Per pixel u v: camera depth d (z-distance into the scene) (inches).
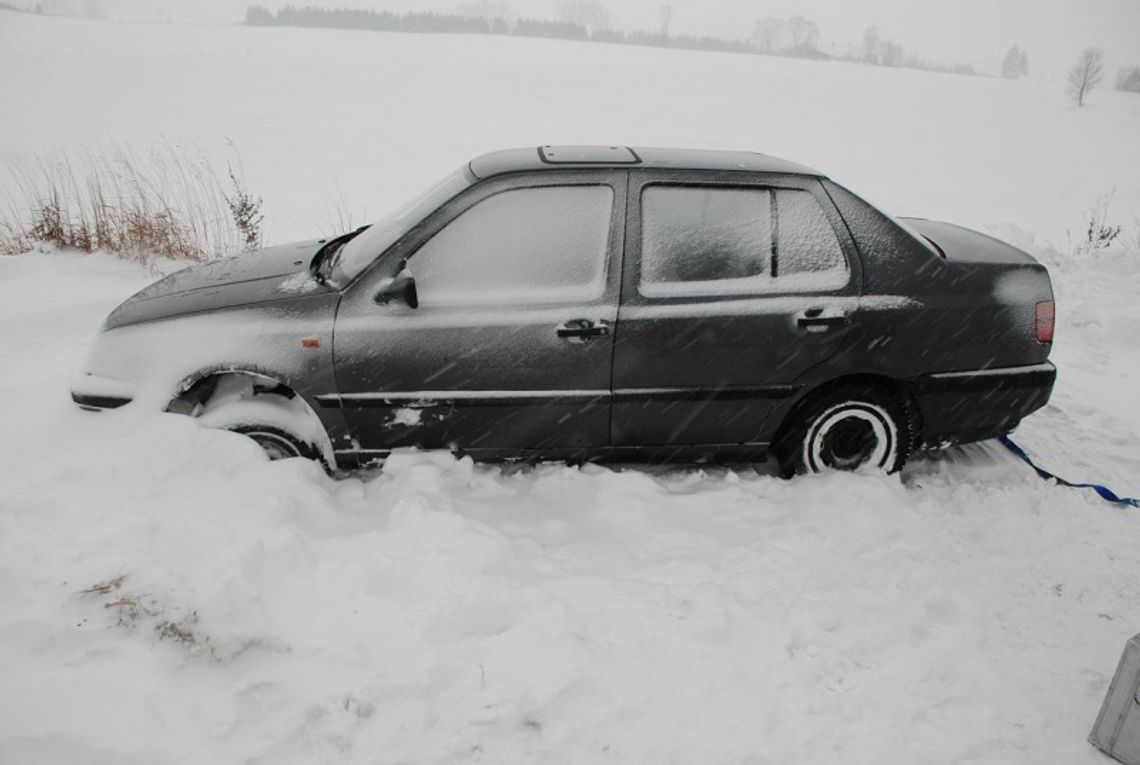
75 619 105.7
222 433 143.7
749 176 146.8
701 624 114.8
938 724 102.0
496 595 115.6
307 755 92.2
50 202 354.3
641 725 99.3
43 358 211.8
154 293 161.0
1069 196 1337.4
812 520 144.1
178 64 2340.1
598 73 2600.9
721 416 151.3
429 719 97.6
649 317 142.2
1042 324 155.4
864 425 156.9
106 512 130.0
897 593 126.1
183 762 89.4
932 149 1780.3
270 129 1498.5
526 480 156.1
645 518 141.9
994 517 149.6
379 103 1892.2
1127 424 202.1
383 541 127.8
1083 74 2918.3
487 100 2031.3
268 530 126.2
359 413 145.3
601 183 143.9
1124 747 96.3
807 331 145.2
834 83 2753.4
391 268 141.0
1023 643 117.3
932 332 148.6
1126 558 138.9
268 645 106.3
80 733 90.7
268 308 142.9
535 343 141.6
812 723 101.3
